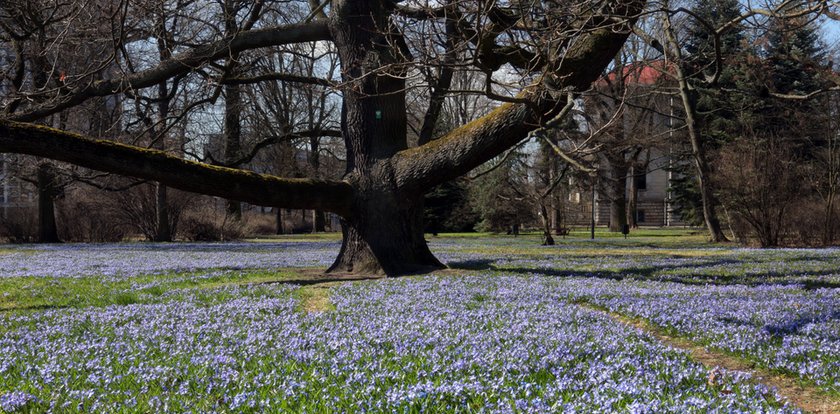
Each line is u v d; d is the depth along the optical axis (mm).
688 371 4887
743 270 15109
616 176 42688
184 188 12281
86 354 5727
